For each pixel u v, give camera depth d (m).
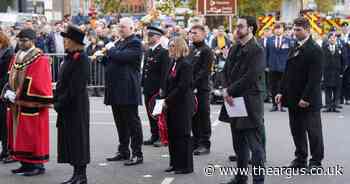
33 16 24.62
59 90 9.78
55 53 20.61
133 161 11.33
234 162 11.48
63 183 9.86
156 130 13.09
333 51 18.75
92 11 28.88
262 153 9.21
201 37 12.19
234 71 9.18
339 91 19.36
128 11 36.75
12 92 10.52
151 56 12.64
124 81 11.18
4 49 11.27
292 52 10.68
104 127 15.42
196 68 12.12
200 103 12.13
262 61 9.05
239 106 9.08
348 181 10.10
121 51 11.16
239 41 9.23
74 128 9.77
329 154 12.13
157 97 12.37
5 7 34.69
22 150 10.50
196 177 10.38
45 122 10.59
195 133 12.26
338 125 15.87
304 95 10.40
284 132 14.59
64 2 41.25
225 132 14.68
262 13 41.91
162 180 10.19
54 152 12.59
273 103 18.78
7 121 11.27
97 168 11.06
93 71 21.39
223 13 26.31
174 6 33.53
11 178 10.41
